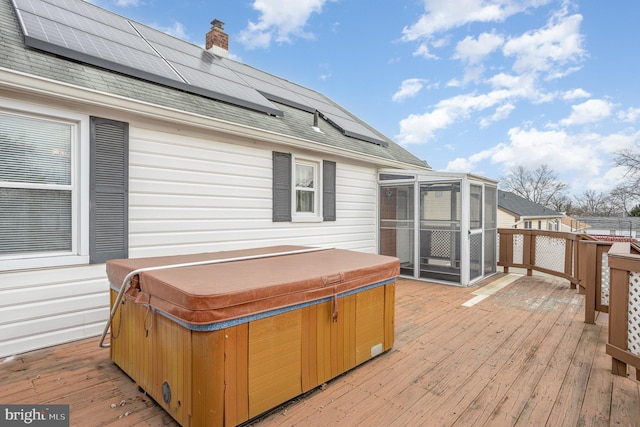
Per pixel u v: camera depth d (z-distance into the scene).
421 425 2.15
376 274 3.06
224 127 4.46
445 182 6.36
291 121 6.24
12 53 3.21
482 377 2.80
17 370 2.85
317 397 2.48
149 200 4.01
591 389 2.61
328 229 6.47
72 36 4.14
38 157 3.22
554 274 6.55
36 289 3.24
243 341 2.09
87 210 3.47
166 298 2.12
